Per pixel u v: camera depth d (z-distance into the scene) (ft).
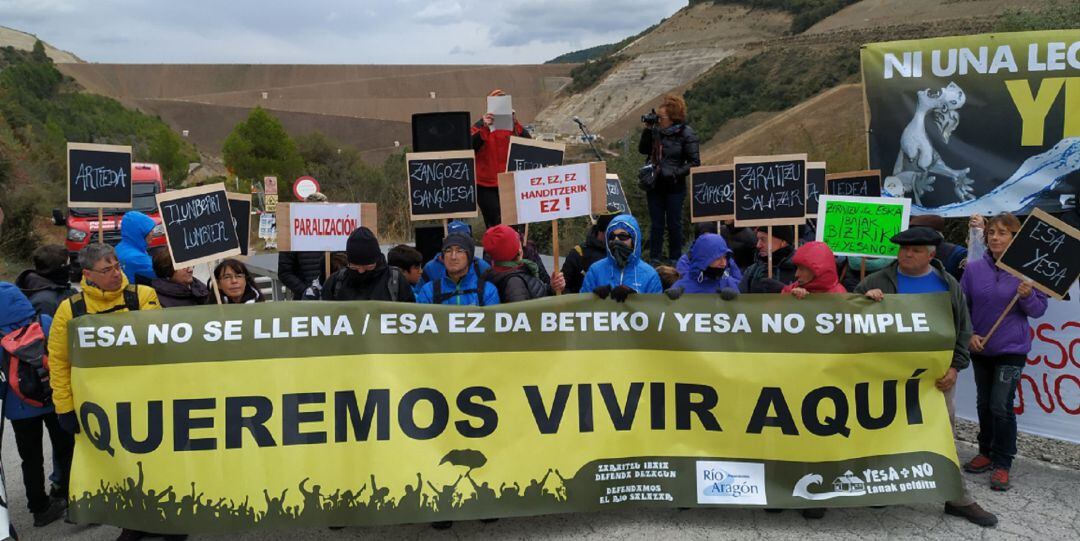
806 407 15.58
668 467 15.56
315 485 14.87
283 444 14.90
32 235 74.64
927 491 15.31
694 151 27.43
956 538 14.94
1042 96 21.29
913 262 16.02
